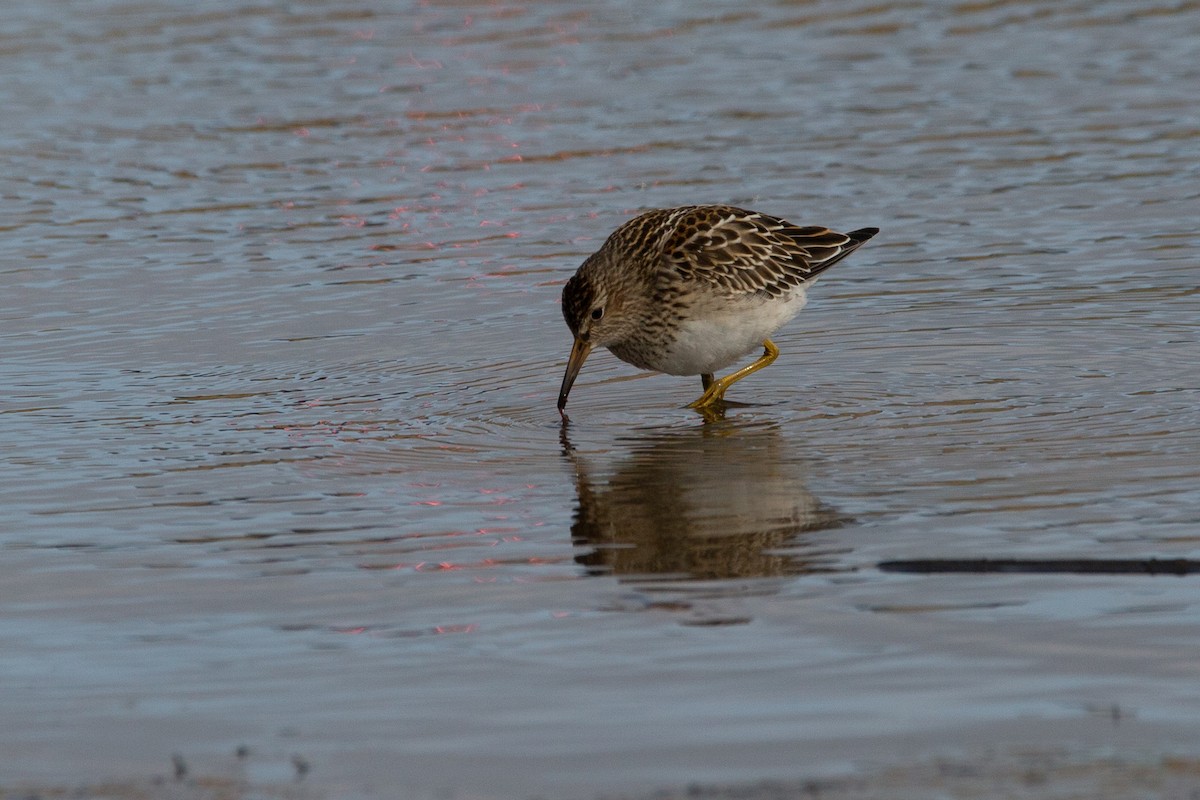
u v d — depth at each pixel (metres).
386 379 14.88
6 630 9.34
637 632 9.07
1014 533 10.41
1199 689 8.05
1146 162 20.86
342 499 11.63
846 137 22.30
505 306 16.97
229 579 10.08
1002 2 29.00
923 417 13.34
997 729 7.71
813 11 28.89
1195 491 11.08
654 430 13.39
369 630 9.23
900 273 17.66
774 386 14.61
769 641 8.86
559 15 29.22
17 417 13.79
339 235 19.31
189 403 14.16
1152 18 27.62
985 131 22.38
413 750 7.71
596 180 20.89
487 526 11.01
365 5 30.00
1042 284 17.03
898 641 8.78
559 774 7.42
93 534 10.95
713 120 23.23
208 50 27.16
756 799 7.09
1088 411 13.21
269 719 8.11
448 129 23.19
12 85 25.39
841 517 10.95
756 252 14.41
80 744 7.88
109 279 17.95
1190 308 16.06
